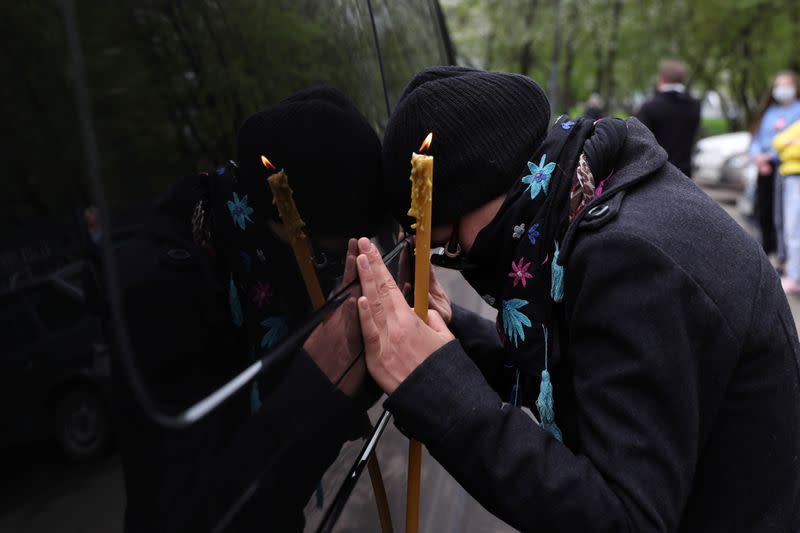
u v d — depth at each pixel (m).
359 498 0.86
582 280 0.78
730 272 0.79
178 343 0.49
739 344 0.78
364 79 1.04
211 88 0.58
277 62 0.72
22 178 0.40
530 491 0.76
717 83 16.88
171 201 0.51
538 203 0.84
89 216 0.42
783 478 0.85
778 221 4.82
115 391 0.43
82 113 0.41
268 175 0.66
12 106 0.40
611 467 0.75
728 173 8.58
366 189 0.91
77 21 0.42
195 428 0.50
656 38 14.50
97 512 0.43
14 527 0.39
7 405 0.39
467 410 0.78
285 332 0.66
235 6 0.65
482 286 0.96
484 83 0.86
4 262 0.39
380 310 0.79
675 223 0.78
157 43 0.52
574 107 15.62
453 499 1.53
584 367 0.79
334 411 0.77
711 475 0.86
